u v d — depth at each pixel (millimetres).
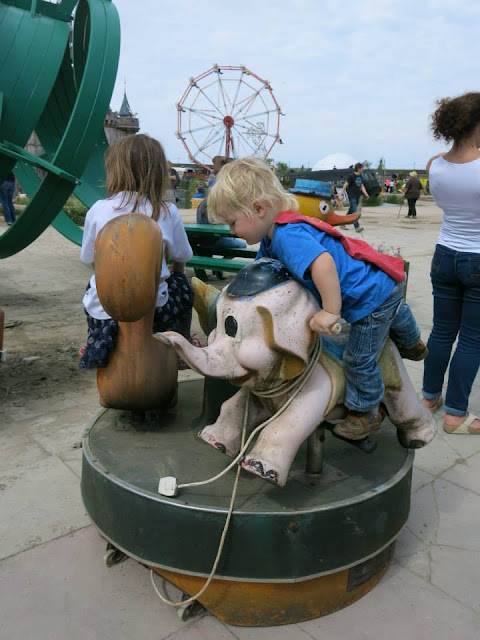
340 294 1706
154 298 2010
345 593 1991
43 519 2436
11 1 5082
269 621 1911
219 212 1771
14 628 1868
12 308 5832
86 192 6840
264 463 1765
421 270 8469
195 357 1725
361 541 1921
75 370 4203
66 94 6699
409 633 1896
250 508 1824
